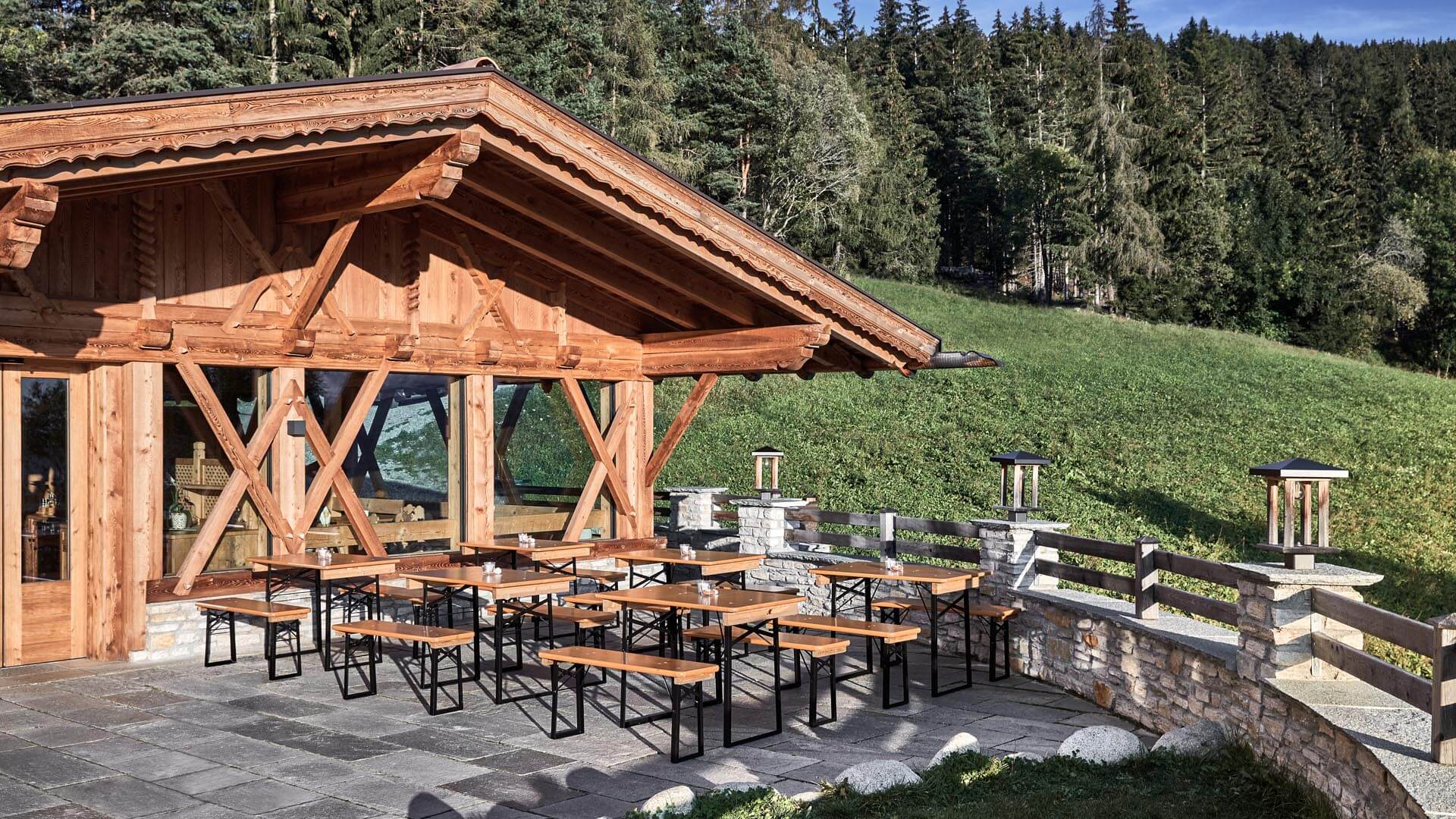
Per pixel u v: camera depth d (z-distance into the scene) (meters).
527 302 12.93
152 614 9.94
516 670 9.84
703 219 10.64
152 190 9.80
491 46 38.72
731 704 8.08
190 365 10.10
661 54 58.28
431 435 12.20
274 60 33.44
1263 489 23.14
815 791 6.24
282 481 10.84
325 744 7.36
